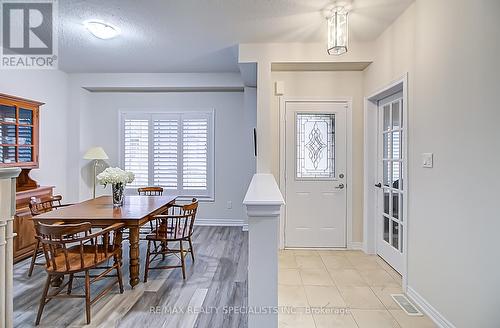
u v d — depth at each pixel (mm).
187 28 2951
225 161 5117
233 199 5125
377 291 2602
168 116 5125
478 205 1697
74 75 4742
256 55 3344
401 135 2967
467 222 1785
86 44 3416
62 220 2541
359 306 2346
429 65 2197
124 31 3037
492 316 1601
